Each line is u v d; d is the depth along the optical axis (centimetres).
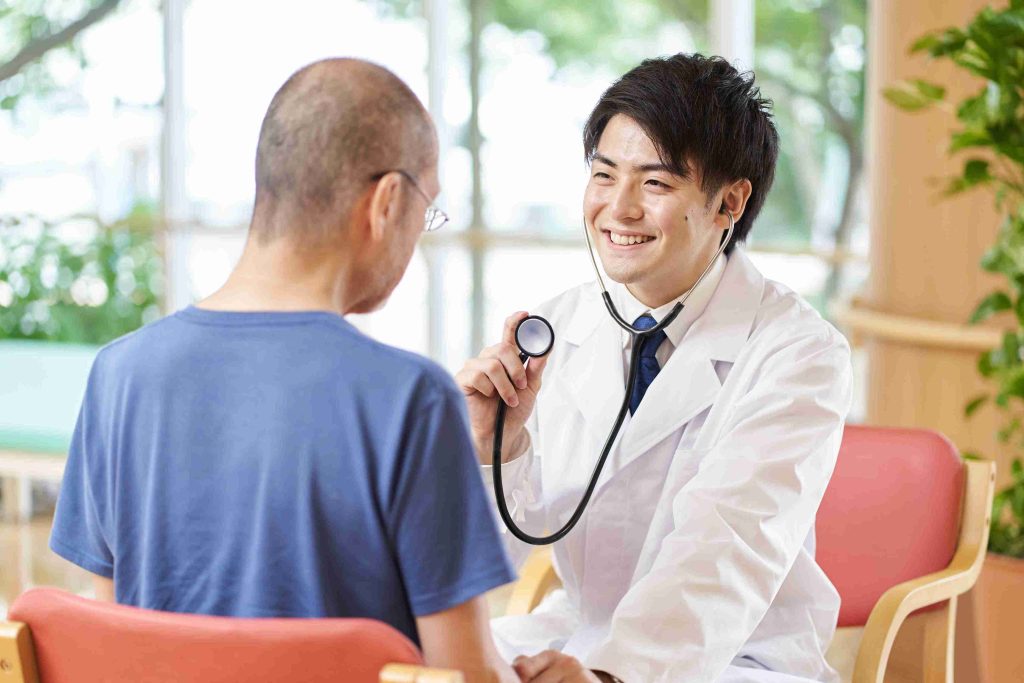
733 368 153
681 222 147
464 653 97
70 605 97
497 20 451
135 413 104
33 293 486
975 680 213
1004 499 226
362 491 96
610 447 153
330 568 98
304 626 90
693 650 127
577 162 442
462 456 96
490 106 455
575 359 166
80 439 111
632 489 154
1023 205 221
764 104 152
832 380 147
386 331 475
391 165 101
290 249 102
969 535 173
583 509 151
